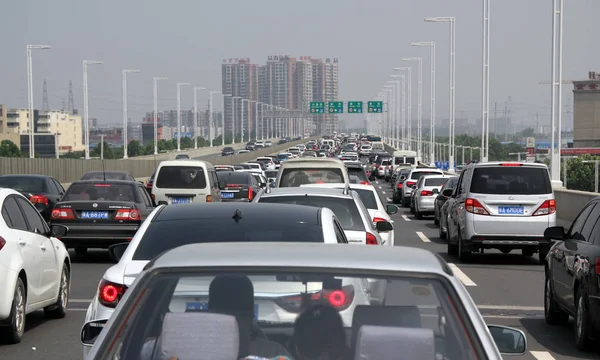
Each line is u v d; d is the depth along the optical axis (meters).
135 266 8.88
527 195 23.50
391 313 4.95
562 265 13.84
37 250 13.89
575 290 12.93
